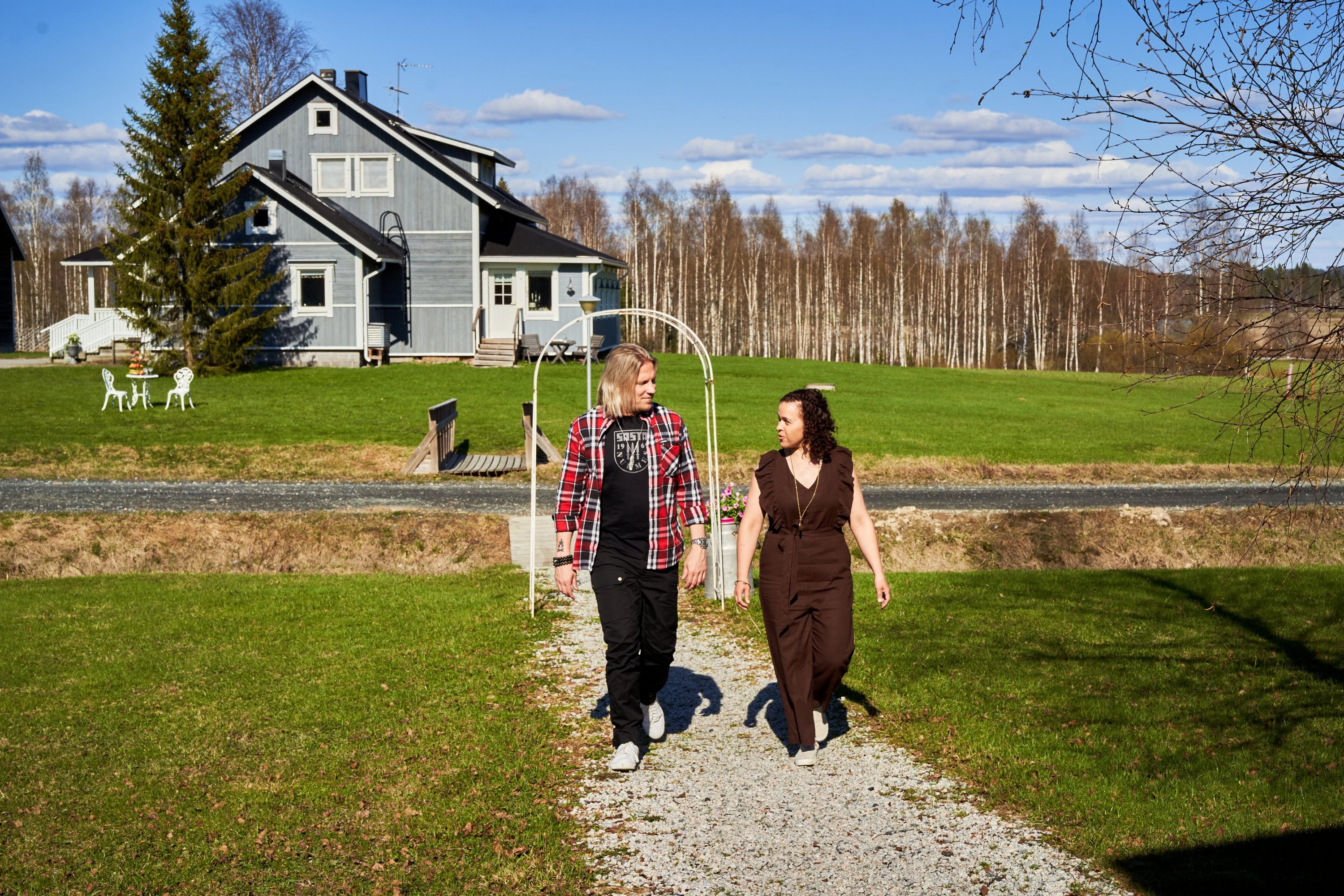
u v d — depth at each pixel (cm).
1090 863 443
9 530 1343
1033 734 603
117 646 844
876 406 3025
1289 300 550
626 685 560
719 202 8244
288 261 3331
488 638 853
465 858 461
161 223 2992
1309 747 580
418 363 3481
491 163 4106
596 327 3778
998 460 2212
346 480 1889
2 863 464
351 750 598
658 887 430
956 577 1169
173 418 2369
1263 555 1371
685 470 571
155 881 446
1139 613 965
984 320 7262
